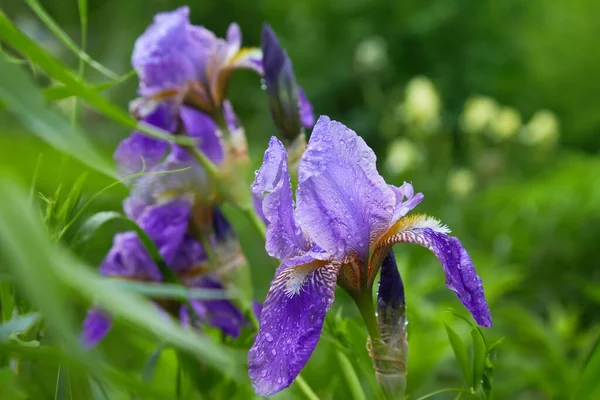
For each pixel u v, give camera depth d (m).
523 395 1.10
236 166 0.76
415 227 0.60
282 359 0.56
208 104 0.77
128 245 0.75
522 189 1.89
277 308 0.58
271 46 0.72
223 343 0.76
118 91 2.04
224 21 3.34
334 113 3.15
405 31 3.25
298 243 0.59
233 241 0.76
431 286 1.10
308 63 3.23
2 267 0.60
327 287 0.58
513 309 0.90
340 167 0.59
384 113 2.82
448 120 3.00
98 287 0.47
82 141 0.49
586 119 2.85
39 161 0.56
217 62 0.77
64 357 0.48
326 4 3.35
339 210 0.59
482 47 3.19
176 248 0.75
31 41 0.54
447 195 2.27
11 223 0.43
